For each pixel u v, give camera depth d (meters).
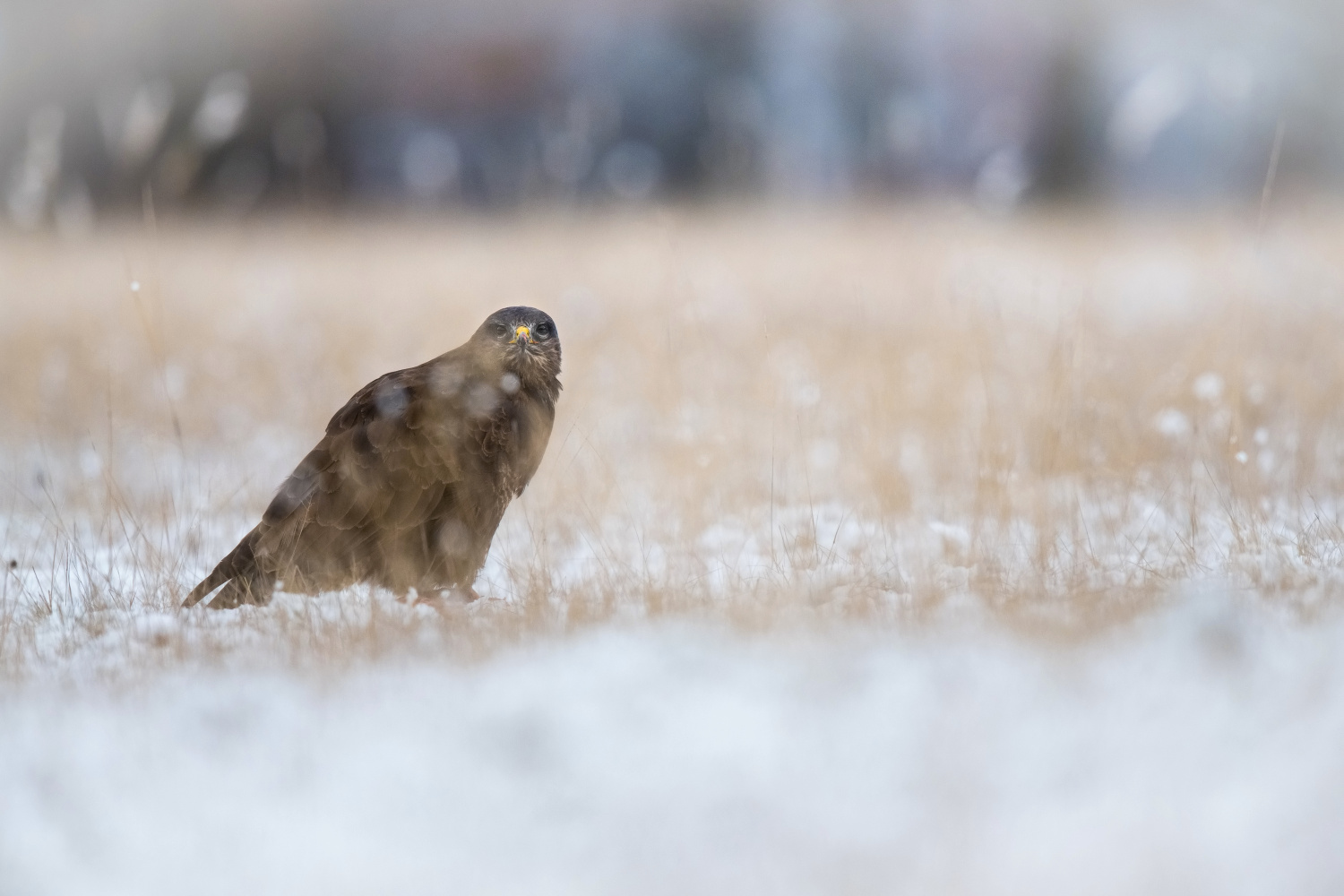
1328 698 5.42
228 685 7.14
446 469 10.12
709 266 25.30
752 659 7.02
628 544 11.25
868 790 5.19
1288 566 8.90
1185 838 4.50
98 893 4.77
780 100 42.84
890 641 7.36
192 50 48.84
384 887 4.71
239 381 18.81
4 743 6.46
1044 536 10.09
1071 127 43.25
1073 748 5.36
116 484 13.30
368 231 36.28
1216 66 16.58
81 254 28.27
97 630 9.35
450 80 48.91
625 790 5.34
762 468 13.77
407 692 6.80
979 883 4.41
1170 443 13.33
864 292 21.62
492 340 10.94
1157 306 20.80
